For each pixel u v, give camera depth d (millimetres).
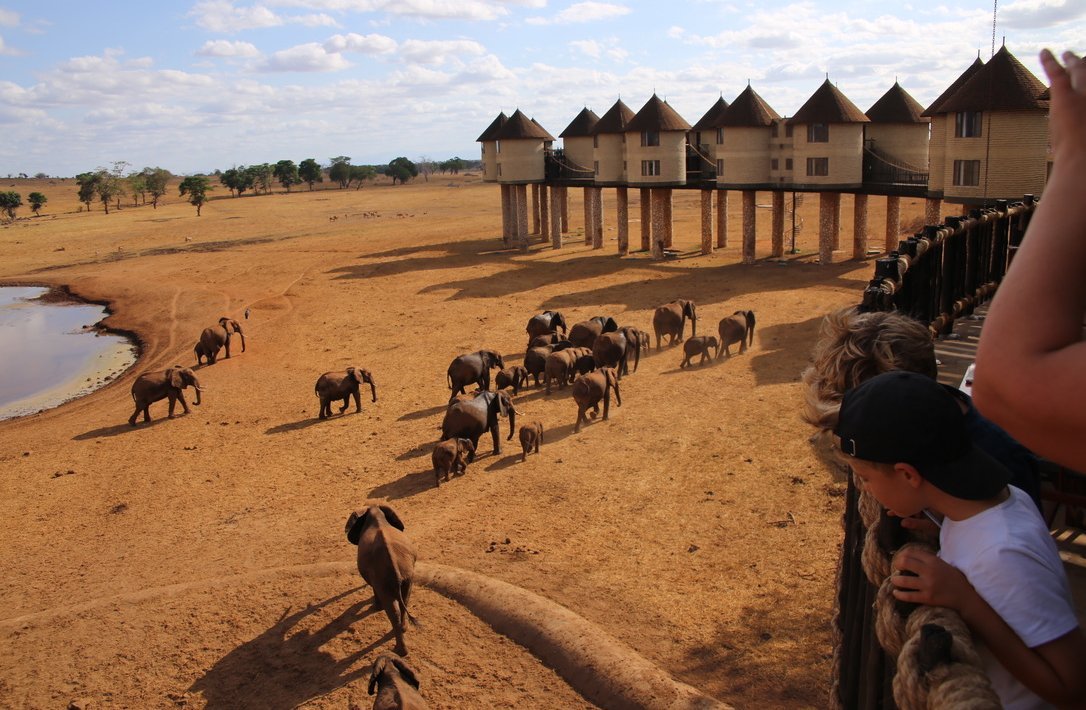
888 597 2467
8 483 21469
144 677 12008
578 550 15156
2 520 19000
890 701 3623
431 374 29562
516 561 14812
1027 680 2213
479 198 125750
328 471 20562
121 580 15430
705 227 55094
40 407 31625
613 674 10867
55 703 11516
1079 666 2180
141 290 54500
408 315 40688
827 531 15133
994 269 12867
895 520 2941
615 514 16672
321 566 15000
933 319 8430
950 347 11578
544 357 26422
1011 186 35625
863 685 4266
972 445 2416
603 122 56969
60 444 24641
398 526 13445
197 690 11656
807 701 10203
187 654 12516
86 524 18453
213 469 21391
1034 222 1530
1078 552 6570
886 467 2404
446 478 19203
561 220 70062
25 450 24297
